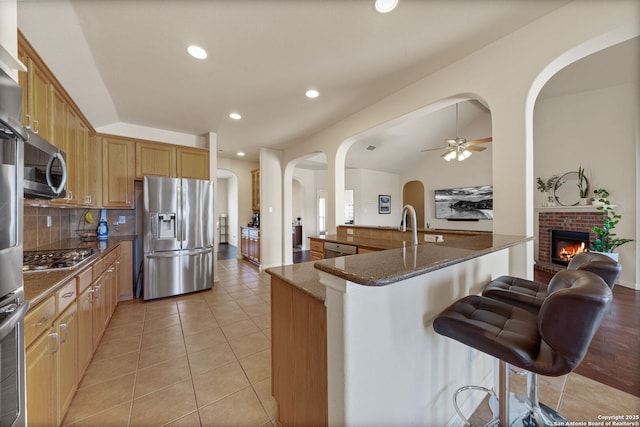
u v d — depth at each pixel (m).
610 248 3.54
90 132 3.00
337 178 3.82
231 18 1.74
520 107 1.88
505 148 1.96
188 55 2.15
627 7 1.47
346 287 0.87
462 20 1.79
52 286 1.25
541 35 1.78
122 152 3.44
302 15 1.73
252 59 2.22
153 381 1.79
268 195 5.30
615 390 1.64
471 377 1.52
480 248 1.41
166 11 1.66
